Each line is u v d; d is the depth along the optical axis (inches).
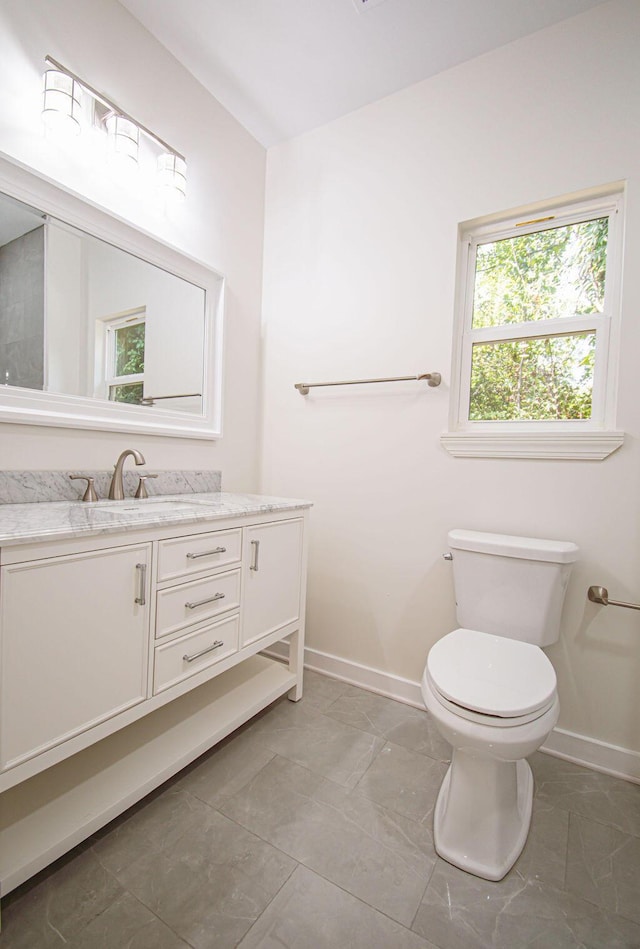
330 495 81.4
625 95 56.9
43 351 54.1
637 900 40.4
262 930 36.6
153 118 65.9
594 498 59.4
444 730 42.8
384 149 75.3
